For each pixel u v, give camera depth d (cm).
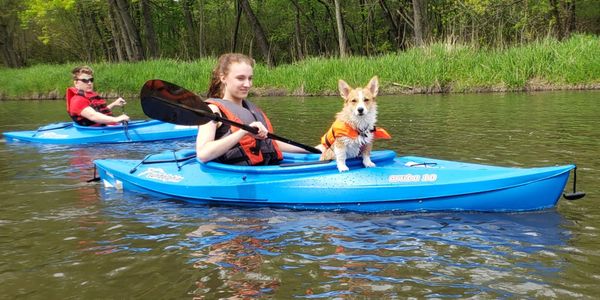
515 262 278
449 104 1123
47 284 269
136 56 2542
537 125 738
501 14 1972
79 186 500
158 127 831
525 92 1360
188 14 3350
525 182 365
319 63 1708
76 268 289
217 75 447
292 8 3119
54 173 562
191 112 418
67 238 340
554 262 276
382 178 399
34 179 532
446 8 2431
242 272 275
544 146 580
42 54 4084
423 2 2317
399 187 388
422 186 384
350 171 409
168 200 445
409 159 447
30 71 2294
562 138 625
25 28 3319
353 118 405
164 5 3288
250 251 307
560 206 374
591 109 902
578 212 359
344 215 383
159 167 483
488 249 299
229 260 293
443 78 1526
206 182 436
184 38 3584
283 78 1738
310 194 403
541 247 298
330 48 3359
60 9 3131
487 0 1911
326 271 273
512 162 509
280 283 260
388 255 294
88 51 3544
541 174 363
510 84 1432
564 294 239
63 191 479
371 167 414
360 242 318
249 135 441
